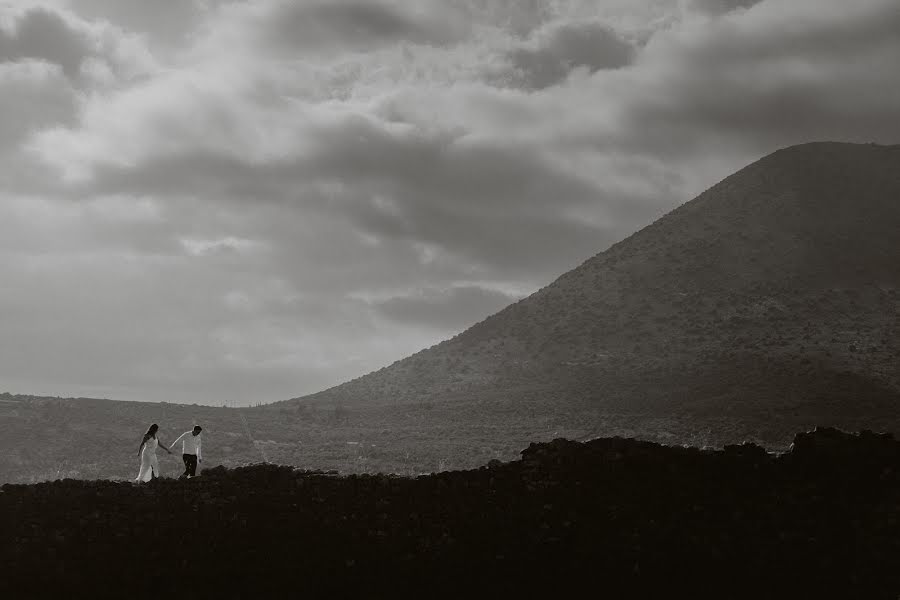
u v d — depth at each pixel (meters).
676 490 29.36
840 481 29.00
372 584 26.16
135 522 29.77
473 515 29.19
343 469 87.12
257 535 28.77
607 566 26.14
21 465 89.81
